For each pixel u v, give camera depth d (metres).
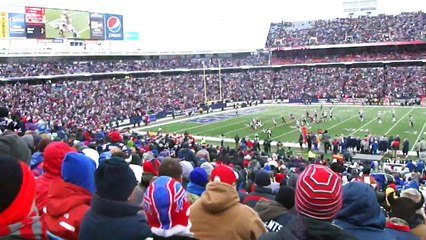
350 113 60.44
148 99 69.12
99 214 3.47
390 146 36.97
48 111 52.53
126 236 3.39
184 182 7.95
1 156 2.78
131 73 79.00
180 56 95.12
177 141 29.06
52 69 67.06
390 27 89.88
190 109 68.56
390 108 64.94
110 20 74.81
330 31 95.50
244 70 95.81
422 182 20.36
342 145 37.47
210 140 45.16
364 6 136.38
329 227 2.96
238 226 4.20
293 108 69.06
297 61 93.62
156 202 3.55
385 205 7.93
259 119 56.78
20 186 2.74
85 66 72.94
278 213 5.27
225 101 77.12
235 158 17.89
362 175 16.62
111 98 65.12
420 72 78.75
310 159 30.83
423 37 84.38
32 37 64.06
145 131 50.69
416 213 5.02
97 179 3.54
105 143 17.22
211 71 92.12
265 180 6.71
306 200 3.00
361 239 3.86
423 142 35.19
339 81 81.75
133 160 10.20
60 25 67.31
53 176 4.70
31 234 2.75
